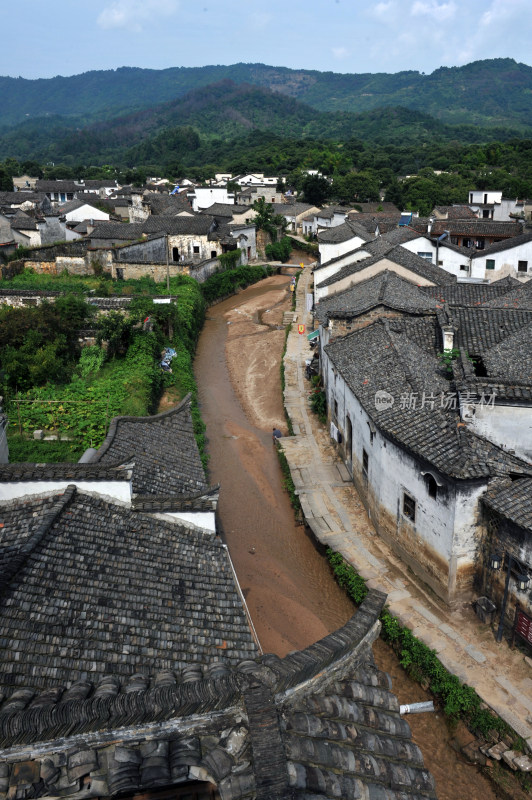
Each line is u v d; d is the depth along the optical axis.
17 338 37.94
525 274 55.47
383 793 6.86
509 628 18.41
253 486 30.08
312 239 96.94
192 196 111.00
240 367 47.97
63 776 6.07
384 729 7.77
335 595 22.56
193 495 16.97
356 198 115.38
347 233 62.06
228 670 7.70
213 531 17.06
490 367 27.17
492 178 109.00
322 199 115.50
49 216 76.25
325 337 38.12
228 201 110.25
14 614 11.97
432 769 15.77
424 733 16.73
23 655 11.05
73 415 31.80
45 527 14.48
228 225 80.44
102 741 6.28
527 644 17.86
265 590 22.78
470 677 17.28
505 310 32.66
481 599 19.19
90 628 12.21
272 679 6.97
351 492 27.83
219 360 49.94
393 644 19.36
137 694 6.55
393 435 21.28
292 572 23.91
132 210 99.81
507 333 31.42
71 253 66.94
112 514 16.20
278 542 25.83
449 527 19.11
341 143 188.12
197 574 15.09
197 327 56.28
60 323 40.00
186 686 6.70
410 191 110.00
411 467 20.97
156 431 22.61
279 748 6.27
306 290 69.06
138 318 42.94
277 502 28.78
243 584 23.08
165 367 41.19
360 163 144.88
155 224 75.62
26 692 7.93
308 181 113.88
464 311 32.91
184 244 75.00
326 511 26.27
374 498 24.59
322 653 7.73
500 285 42.78
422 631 19.05
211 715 6.55
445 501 19.19
